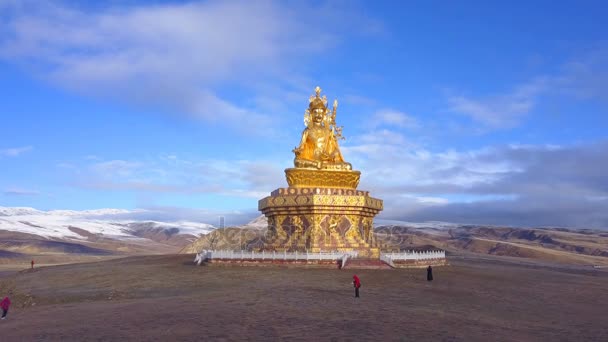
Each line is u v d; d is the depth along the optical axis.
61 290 35.88
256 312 24.05
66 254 150.38
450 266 50.94
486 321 24.83
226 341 18.91
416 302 29.11
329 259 42.84
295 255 43.06
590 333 23.59
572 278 47.88
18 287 40.19
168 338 19.28
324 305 26.47
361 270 41.72
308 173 50.84
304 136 53.91
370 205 50.62
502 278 42.66
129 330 20.56
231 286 33.25
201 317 22.78
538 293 36.00
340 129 55.47
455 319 24.55
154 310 24.59
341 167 52.03
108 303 28.39
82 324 21.91
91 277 41.56
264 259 43.44
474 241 135.62
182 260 54.53
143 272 41.88
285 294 29.66
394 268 44.12
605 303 33.88
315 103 54.53
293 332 20.44
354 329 21.20
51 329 21.16
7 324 23.38
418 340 19.83
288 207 49.19
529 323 25.39
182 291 32.25
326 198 48.09
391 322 22.86
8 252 130.00
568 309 30.56
